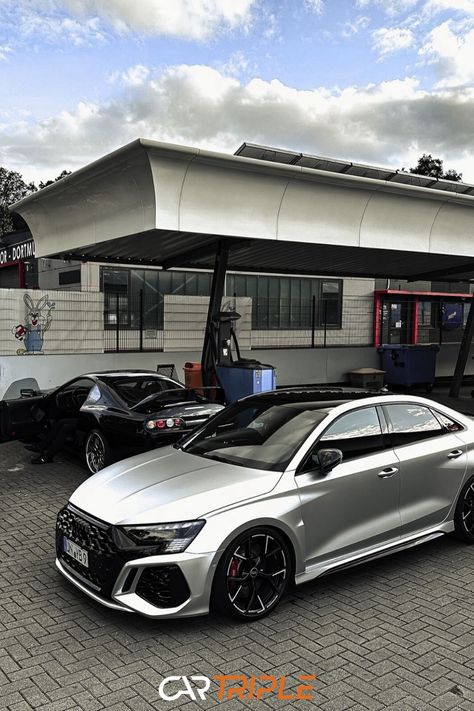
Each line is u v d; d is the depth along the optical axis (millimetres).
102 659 3387
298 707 2953
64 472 7781
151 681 3172
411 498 4730
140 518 3721
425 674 3225
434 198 11062
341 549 4270
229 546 3701
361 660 3369
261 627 3766
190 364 13055
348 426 4605
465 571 4703
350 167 10547
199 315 15156
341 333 22391
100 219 9844
